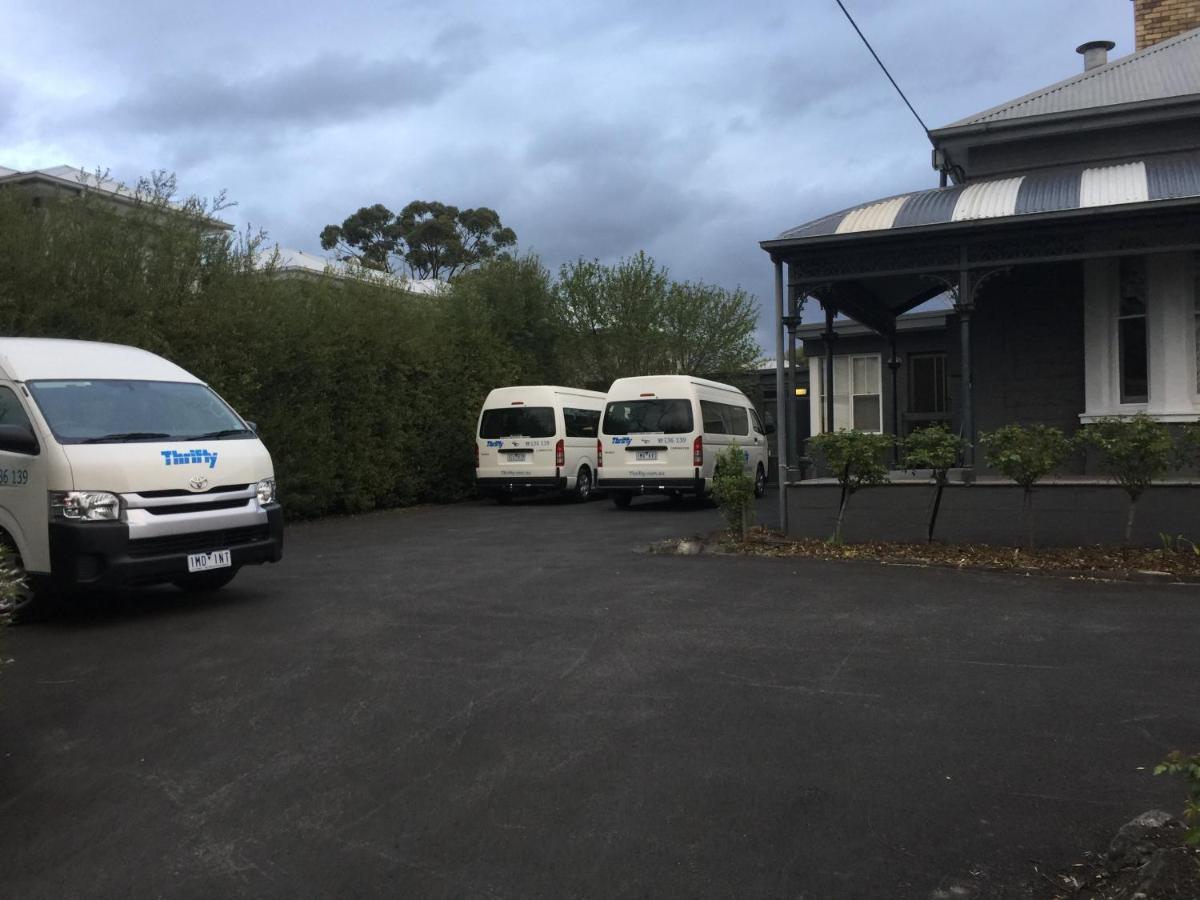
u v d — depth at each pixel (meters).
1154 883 2.98
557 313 25.03
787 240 11.51
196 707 5.25
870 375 21.14
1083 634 6.45
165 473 7.53
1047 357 12.43
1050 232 10.62
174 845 3.62
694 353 27.48
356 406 16.61
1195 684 5.28
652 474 17.08
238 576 9.59
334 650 6.39
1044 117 13.12
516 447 18.81
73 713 5.20
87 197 12.82
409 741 4.66
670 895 3.18
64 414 7.58
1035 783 4.02
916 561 9.55
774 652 6.16
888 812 3.77
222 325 13.50
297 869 3.42
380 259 49.34
